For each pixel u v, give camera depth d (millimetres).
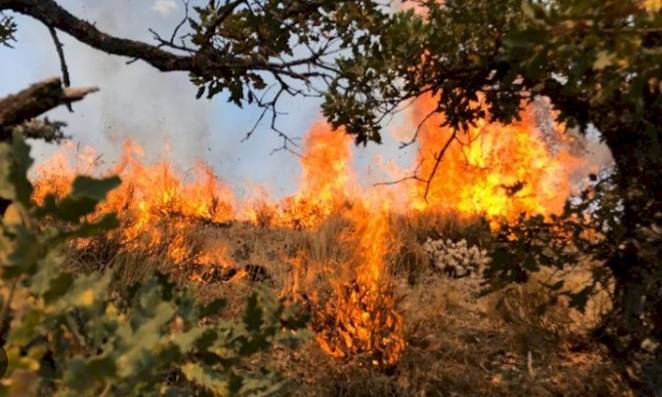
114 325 1005
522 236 3211
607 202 2938
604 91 1760
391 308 4312
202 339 1068
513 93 3230
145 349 867
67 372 781
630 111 2568
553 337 4395
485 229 3381
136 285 1350
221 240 7195
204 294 4906
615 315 3057
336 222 7895
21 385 808
